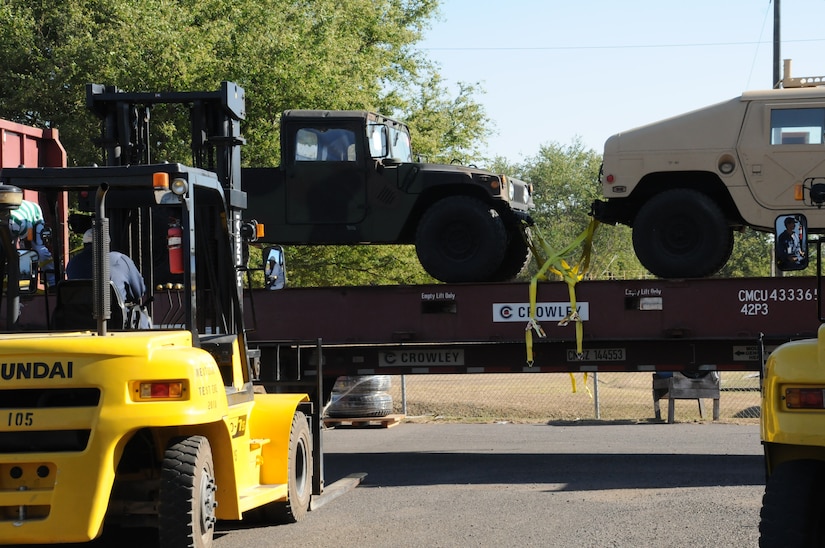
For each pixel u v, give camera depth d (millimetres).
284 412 9477
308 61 26188
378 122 14398
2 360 6859
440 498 10914
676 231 13320
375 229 14031
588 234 13875
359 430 19031
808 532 5973
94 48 29688
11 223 8781
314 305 13469
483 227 13500
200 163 10102
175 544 7062
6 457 6773
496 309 13211
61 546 8883
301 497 9891
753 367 13117
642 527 9062
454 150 40906
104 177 7746
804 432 5879
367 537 8797
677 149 13312
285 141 14148
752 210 13180
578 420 20031
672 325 12945
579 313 13109
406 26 44219
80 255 8336
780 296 12766
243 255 10023
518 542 8469
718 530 8859
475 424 19797
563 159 89188
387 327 13344
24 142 13219
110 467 6762
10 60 34188
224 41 26109
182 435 7480
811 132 13039
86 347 6867
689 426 18625
